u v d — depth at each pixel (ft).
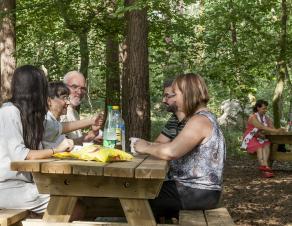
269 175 32.50
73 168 10.35
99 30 44.21
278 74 46.70
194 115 12.44
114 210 13.74
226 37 45.42
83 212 13.07
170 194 12.42
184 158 12.51
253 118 34.14
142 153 12.93
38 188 11.14
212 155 12.40
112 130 14.03
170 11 42.73
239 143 51.52
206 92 12.89
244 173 34.17
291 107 53.21
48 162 10.55
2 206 11.73
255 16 46.80
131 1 31.40
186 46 42.98
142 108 31.76
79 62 43.80
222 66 44.01
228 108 67.82
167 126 15.58
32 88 11.88
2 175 11.62
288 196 25.89
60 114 15.89
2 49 33.68
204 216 11.88
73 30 39.01
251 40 46.21
